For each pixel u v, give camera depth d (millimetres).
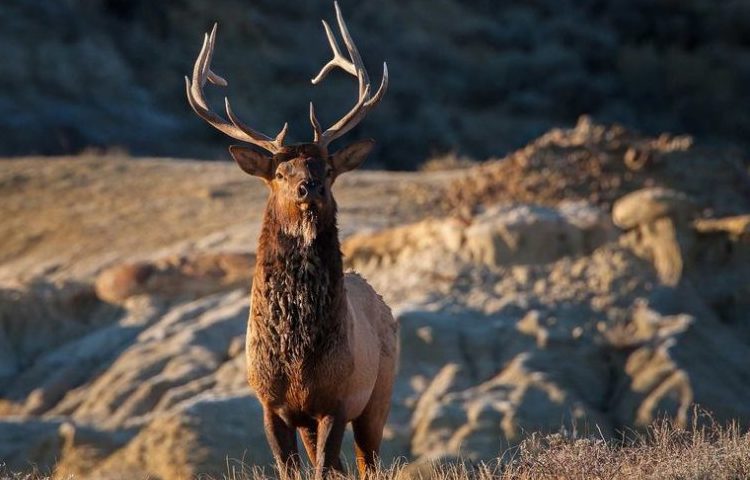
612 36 165750
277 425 26641
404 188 77312
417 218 70438
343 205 74062
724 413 50000
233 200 77000
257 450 47844
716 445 23875
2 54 117625
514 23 162875
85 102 119375
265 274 25859
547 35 161250
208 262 62844
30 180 83188
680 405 50219
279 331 25672
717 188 71312
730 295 58312
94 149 103875
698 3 169750
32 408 55625
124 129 117562
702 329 54531
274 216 26016
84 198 79438
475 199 70562
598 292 57156
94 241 71562
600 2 170500
